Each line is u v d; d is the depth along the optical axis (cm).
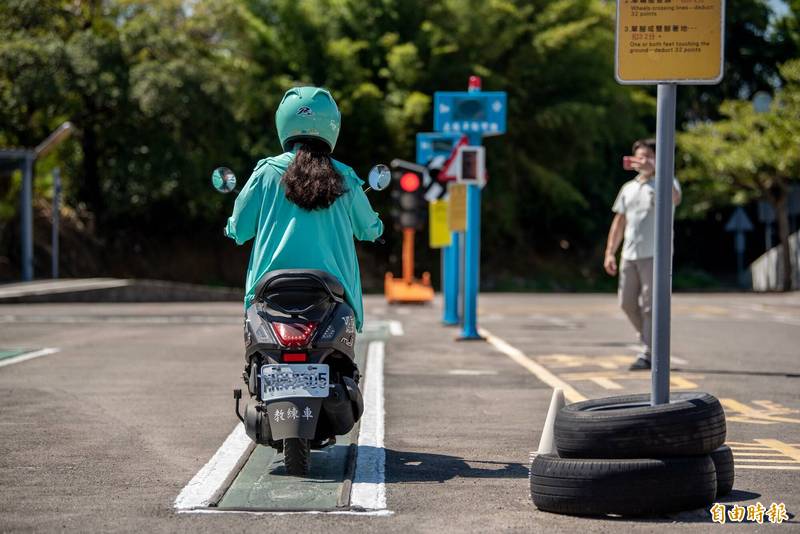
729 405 960
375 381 1102
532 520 550
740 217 5012
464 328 1623
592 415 575
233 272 4538
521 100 4781
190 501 578
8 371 1186
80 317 2128
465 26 4572
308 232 659
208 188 4116
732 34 5675
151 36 3816
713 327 1972
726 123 4569
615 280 5212
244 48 4481
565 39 4694
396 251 4728
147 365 1249
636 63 625
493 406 945
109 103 3822
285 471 655
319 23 4519
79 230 4209
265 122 4506
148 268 4275
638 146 1210
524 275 5103
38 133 4138
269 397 610
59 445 751
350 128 4453
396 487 623
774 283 4716
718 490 601
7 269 3716
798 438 791
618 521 549
